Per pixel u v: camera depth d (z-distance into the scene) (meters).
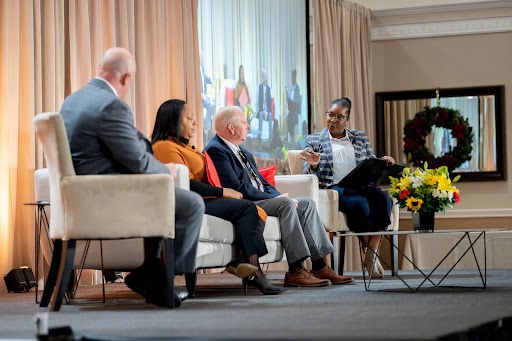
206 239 4.73
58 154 3.94
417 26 10.88
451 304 3.98
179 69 7.87
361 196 7.04
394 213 7.74
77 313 3.80
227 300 4.46
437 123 10.70
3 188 5.93
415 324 2.93
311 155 7.13
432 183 5.20
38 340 2.61
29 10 6.22
